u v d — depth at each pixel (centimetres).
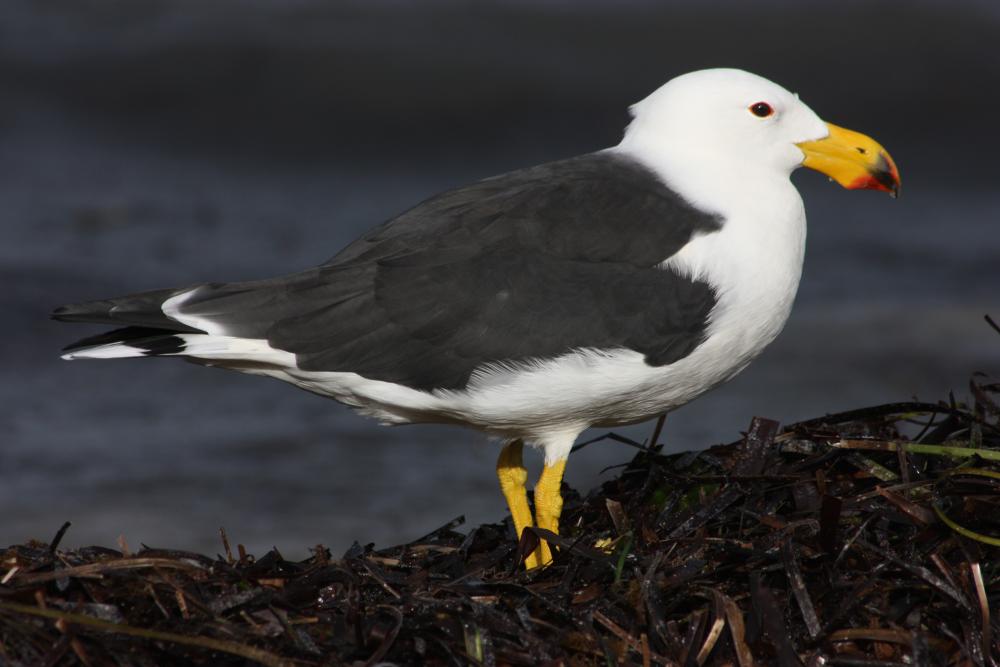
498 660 800
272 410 1798
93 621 769
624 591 864
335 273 1005
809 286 2328
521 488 1075
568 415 1009
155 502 1459
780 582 860
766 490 960
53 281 2161
